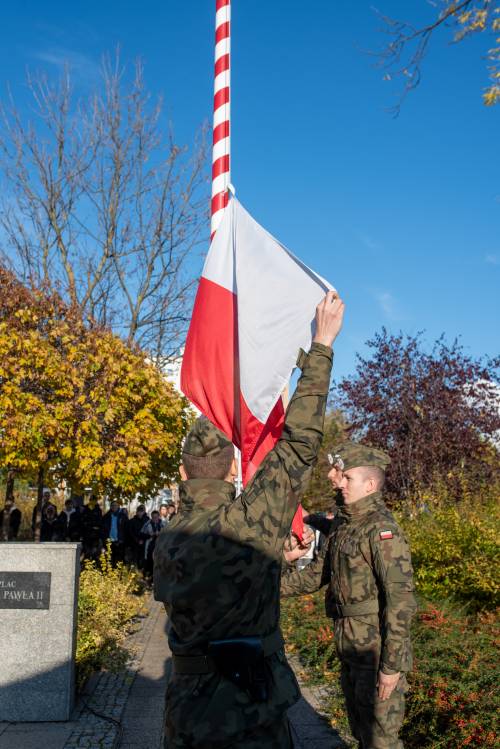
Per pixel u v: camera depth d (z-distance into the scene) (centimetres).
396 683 365
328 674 639
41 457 1045
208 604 237
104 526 1573
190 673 239
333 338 255
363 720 381
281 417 359
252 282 355
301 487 244
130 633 940
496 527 768
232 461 268
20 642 562
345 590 390
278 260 352
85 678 659
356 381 1603
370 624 383
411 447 1519
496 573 723
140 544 1583
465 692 452
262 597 240
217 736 226
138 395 1160
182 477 270
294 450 243
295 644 760
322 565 419
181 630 242
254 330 348
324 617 776
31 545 568
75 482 1246
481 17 768
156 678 701
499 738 401
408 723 480
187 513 259
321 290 337
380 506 401
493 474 1455
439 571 781
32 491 2497
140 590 1371
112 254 1912
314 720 548
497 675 468
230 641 234
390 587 368
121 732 533
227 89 565
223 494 261
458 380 1538
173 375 2008
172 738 235
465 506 909
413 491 1442
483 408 1548
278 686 237
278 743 233
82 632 699
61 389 1057
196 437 267
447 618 633
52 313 1128
